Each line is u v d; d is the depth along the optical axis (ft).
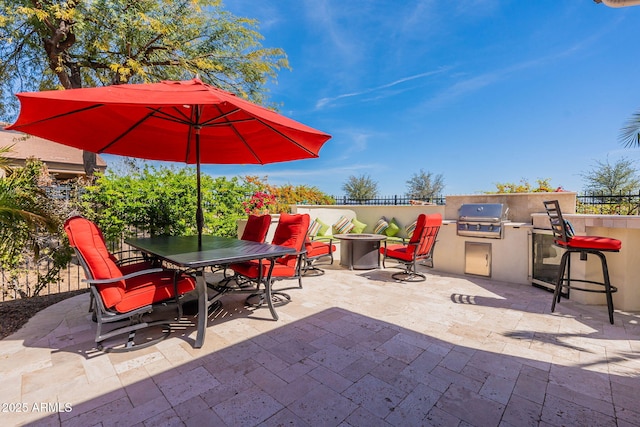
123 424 5.66
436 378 7.27
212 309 12.00
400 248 17.53
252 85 34.53
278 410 6.11
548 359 8.16
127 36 24.62
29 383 6.94
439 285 15.78
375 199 32.24
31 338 9.32
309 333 9.79
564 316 11.35
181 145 14.96
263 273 11.60
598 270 12.61
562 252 13.71
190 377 7.24
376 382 7.10
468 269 17.87
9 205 10.09
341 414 6.01
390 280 16.81
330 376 7.33
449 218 20.18
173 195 18.22
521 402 6.38
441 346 8.92
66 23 23.68
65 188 15.90
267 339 9.34
